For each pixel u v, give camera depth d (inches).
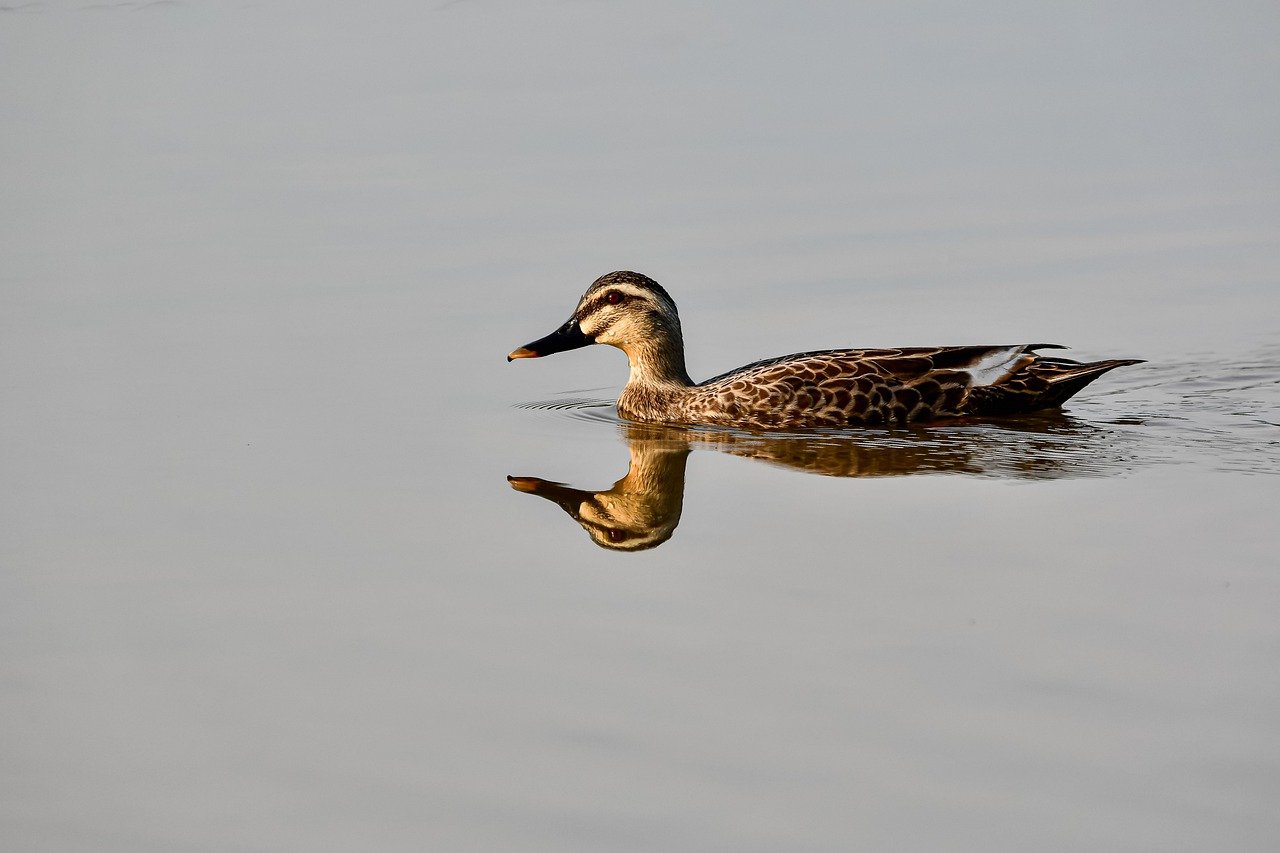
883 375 636.1
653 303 667.4
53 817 369.4
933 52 1159.6
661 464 596.7
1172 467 561.9
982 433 620.1
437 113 1042.7
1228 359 695.7
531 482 576.4
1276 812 349.4
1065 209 876.6
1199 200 884.6
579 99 1067.9
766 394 644.1
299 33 1218.0
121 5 1250.6
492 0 1299.2
